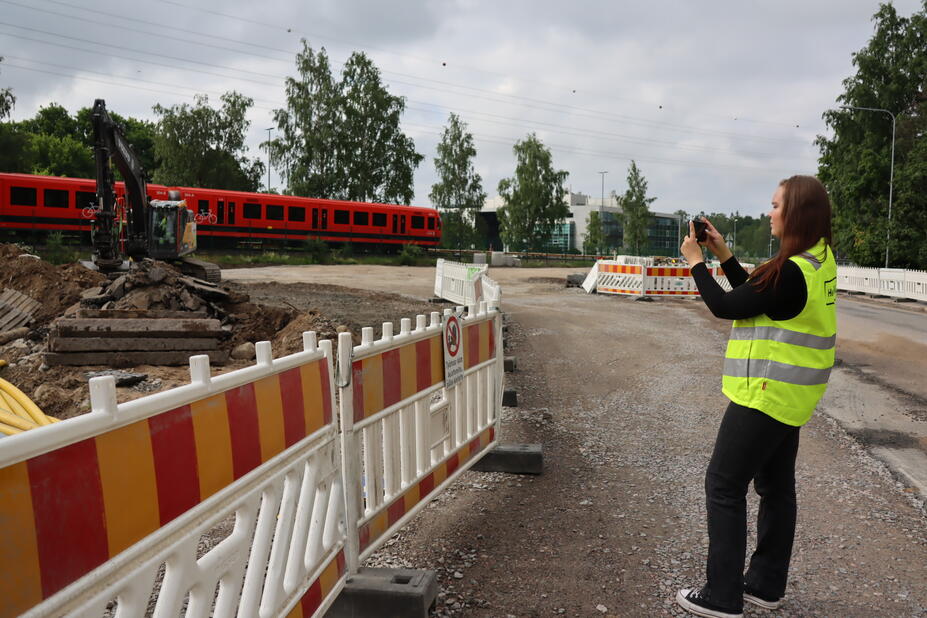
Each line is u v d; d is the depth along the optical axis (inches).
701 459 219.1
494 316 208.2
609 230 4628.4
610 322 608.1
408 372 146.4
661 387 334.0
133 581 62.6
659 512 173.2
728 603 117.3
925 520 169.6
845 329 585.3
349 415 120.4
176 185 2143.2
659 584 134.5
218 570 78.3
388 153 2380.7
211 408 77.4
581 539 156.2
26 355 422.3
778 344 111.9
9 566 49.3
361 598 118.5
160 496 67.3
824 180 2046.0
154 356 401.7
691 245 124.3
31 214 1232.8
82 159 2645.2
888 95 1850.4
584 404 297.7
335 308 689.6
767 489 125.1
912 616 123.3
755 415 113.3
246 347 430.9
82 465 56.9
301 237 1596.9
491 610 124.1
